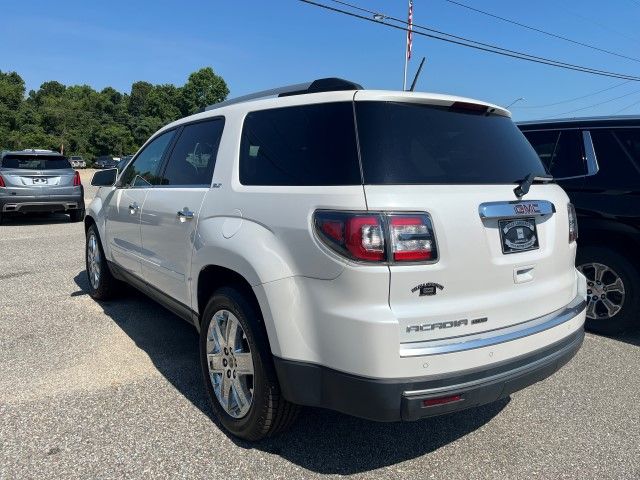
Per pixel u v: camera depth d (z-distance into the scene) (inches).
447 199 101.0
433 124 111.3
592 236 193.9
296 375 103.9
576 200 195.0
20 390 146.1
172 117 4382.4
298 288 103.3
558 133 206.5
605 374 164.9
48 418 131.4
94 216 221.8
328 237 97.9
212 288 136.5
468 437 127.7
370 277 94.2
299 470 112.8
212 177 134.7
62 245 374.3
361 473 112.3
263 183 117.1
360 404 96.3
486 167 113.6
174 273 149.2
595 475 113.6
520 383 107.0
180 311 151.8
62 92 5334.6
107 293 225.9
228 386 124.3
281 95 131.7
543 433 130.2
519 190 112.7
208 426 129.4
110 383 151.5
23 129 3494.1
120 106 4542.3
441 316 98.2
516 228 111.2
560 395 150.6
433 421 135.2
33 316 209.6
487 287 105.3
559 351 115.6
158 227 157.2
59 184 488.7
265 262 107.8
